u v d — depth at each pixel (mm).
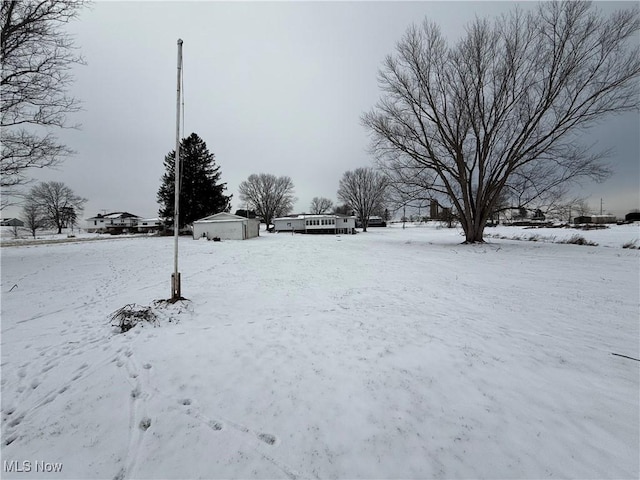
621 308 5695
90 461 2191
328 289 7605
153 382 3180
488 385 3080
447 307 5945
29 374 3418
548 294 6859
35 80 11836
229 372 3369
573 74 15906
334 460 2178
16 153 12180
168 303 5719
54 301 6652
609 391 2955
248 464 2152
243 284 8266
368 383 3123
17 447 2328
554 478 1996
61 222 63031
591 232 26844
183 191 35500
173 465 2146
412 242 24203
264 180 69688
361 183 56625
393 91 20297
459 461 2148
